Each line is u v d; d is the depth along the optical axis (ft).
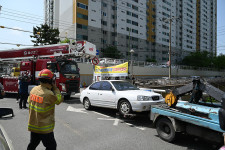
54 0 203.92
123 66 43.45
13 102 34.09
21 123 19.63
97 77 49.06
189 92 16.10
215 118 12.59
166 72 138.00
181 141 14.82
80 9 160.66
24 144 13.88
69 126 18.83
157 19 232.32
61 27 182.80
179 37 268.62
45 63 36.37
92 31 168.25
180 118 13.43
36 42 141.28
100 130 17.60
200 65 212.64
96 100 25.54
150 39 226.17
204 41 325.01
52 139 8.88
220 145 12.33
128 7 200.64
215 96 13.82
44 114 8.65
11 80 38.70
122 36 193.26
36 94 8.80
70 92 35.22
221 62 223.10
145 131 17.43
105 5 182.09
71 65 36.40
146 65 124.16
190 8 289.53
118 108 22.45
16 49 46.42
